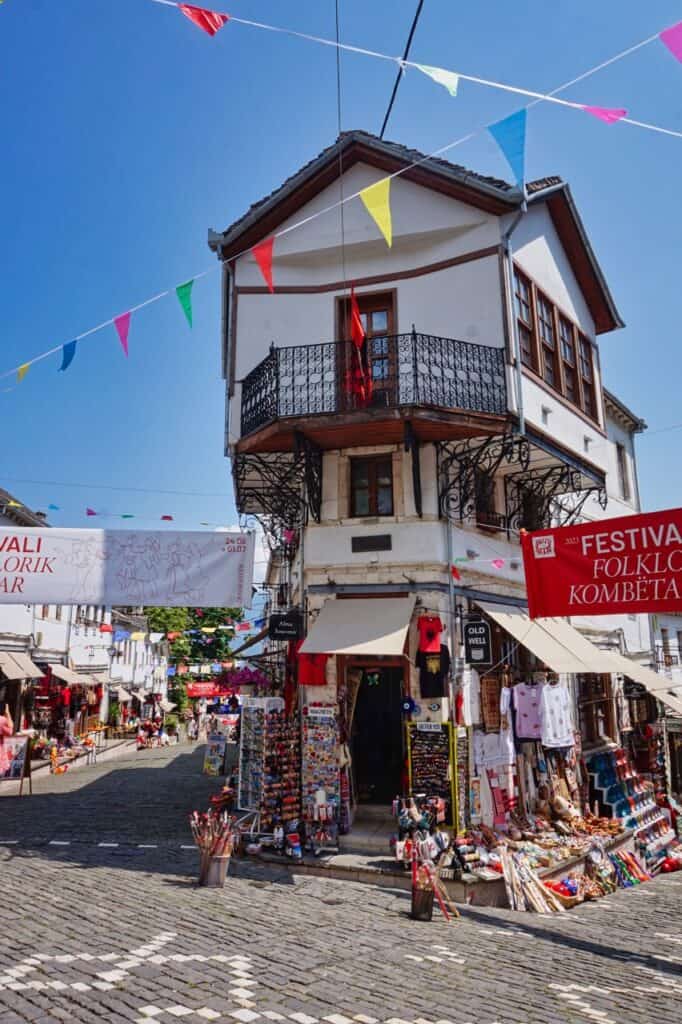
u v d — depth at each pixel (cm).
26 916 723
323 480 1240
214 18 491
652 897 1114
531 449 1267
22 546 1058
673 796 1978
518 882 962
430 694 1093
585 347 1574
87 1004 507
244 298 1315
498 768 1164
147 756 2931
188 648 4678
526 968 661
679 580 752
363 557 1183
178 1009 508
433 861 913
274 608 1825
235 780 1426
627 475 2166
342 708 1147
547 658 1123
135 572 1065
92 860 1013
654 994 604
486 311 1201
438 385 1138
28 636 2416
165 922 727
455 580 1182
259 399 1206
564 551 825
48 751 2341
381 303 1285
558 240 1491
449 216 1241
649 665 2056
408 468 1198
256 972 596
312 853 1058
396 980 600
